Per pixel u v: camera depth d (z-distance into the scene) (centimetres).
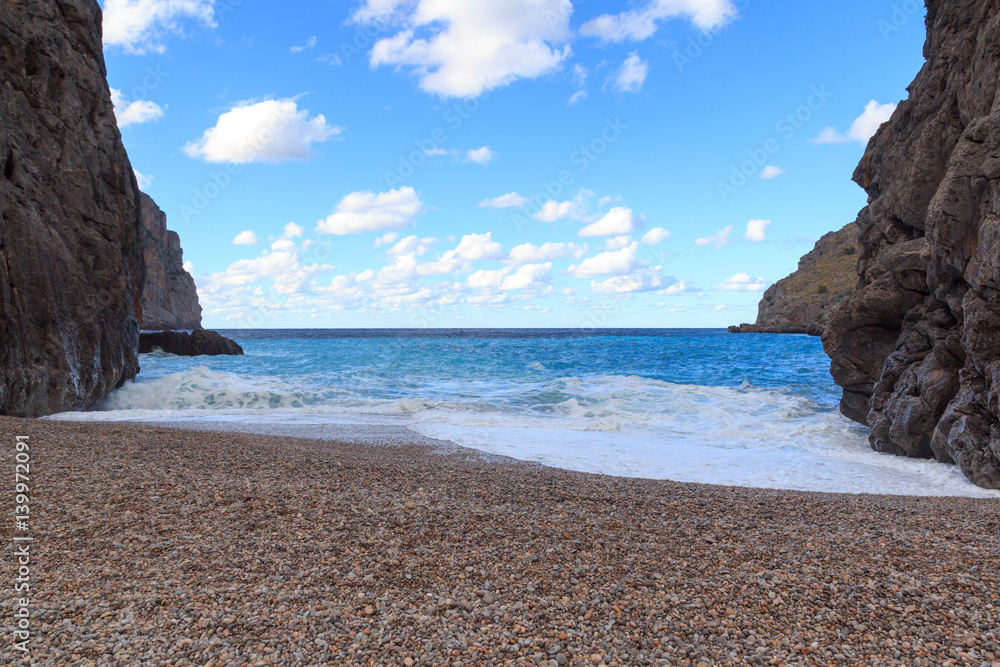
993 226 1022
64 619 421
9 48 1697
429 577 515
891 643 418
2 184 1545
